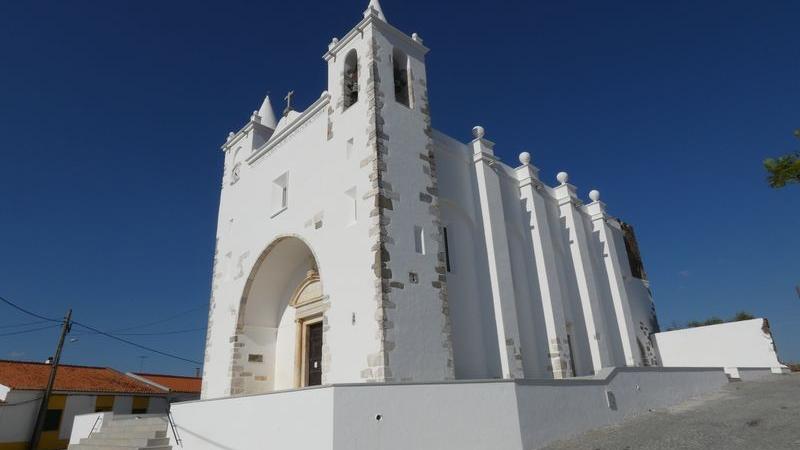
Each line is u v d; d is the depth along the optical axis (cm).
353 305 1365
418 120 1669
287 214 1811
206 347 2038
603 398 1270
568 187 2373
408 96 1717
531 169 2144
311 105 1820
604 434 1126
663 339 2581
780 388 1585
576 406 1170
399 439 869
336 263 1485
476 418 959
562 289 2097
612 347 2292
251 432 986
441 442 906
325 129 1742
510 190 1998
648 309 2759
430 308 1396
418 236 1472
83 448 1441
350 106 1697
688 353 2473
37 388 2717
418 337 1326
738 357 2323
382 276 1308
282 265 1947
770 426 1032
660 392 1512
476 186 1791
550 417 1088
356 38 1739
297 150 1872
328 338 1413
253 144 2261
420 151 1611
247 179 2178
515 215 1961
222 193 2356
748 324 2319
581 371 1984
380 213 1384
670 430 1102
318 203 1661
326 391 845
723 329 2392
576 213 2325
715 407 1373
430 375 1311
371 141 1492
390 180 1459
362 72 1644
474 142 1859
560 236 2236
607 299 2412
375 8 1827
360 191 1478
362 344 1295
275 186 1967
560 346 1795
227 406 1070
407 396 904
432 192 1580
